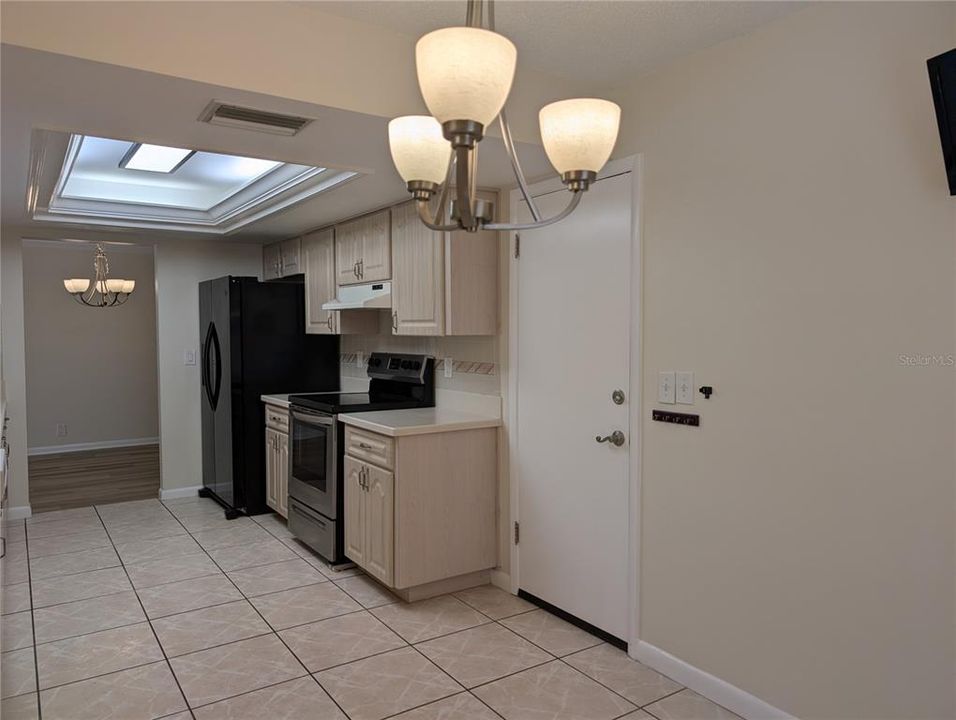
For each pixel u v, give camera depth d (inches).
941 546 70.3
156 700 93.6
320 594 131.3
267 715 90.2
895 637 74.3
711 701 94.2
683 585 98.1
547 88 102.3
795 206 82.4
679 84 96.3
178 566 146.5
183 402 207.9
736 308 89.4
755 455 87.7
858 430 76.9
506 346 132.3
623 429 107.0
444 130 40.4
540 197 122.0
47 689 96.2
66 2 68.1
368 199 140.1
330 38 84.1
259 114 87.0
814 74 80.1
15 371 181.9
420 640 112.0
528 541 128.4
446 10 82.9
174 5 74.0
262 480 188.1
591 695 95.6
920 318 71.2
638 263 102.8
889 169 73.4
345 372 195.8
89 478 233.6
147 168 160.4
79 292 221.9
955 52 61.6
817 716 81.9
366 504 133.3
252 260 218.2
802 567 83.0
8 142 95.0
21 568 144.8
